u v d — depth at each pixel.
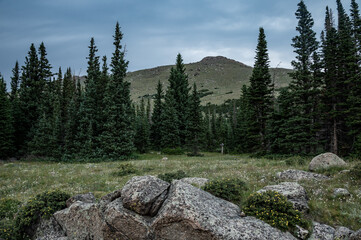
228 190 8.87
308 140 28.59
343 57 28.30
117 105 37.56
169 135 47.22
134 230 6.82
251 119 36.00
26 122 43.12
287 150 29.77
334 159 13.92
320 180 11.21
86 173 20.36
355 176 10.69
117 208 7.23
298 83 30.91
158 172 19.33
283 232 6.36
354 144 24.84
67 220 8.24
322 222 7.39
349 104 26.67
